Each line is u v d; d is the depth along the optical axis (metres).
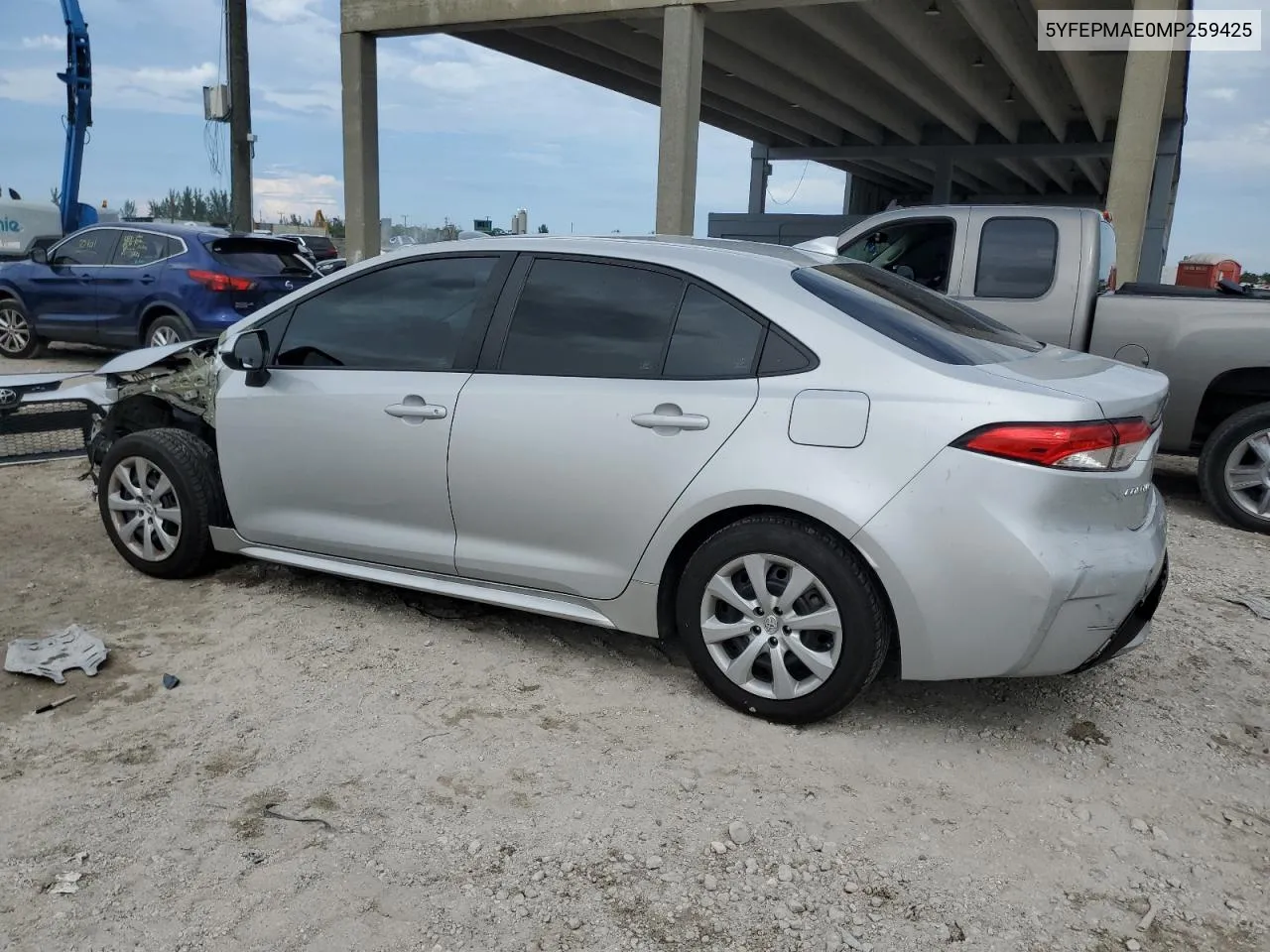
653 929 2.38
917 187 41.09
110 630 4.04
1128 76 10.54
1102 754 3.30
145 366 4.92
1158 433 3.42
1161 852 2.77
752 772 3.09
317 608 4.33
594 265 3.69
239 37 18.73
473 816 2.81
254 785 2.93
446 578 3.94
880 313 3.42
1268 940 2.43
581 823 2.79
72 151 17.97
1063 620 2.98
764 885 2.55
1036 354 3.64
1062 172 34.97
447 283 3.96
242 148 19.17
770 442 3.20
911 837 2.79
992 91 22.75
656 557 3.44
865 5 14.41
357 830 2.73
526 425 3.60
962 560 2.98
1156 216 21.91
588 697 3.56
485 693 3.57
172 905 2.41
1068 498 2.96
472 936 2.34
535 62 18.09
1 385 5.50
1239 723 3.56
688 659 3.82
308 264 11.44
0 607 4.23
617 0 12.52
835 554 3.13
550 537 3.63
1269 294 6.84
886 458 3.05
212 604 4.35
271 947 2.28
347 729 3.28
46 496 5.99
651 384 3.44
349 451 3.99
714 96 22.03
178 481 4.42
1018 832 2.84
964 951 2.34
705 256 3.59
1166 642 4.29
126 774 2.97
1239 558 5.61
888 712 3.53
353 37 14.52
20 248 20.67
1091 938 2.41
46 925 2.33
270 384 4.21
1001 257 6.90
